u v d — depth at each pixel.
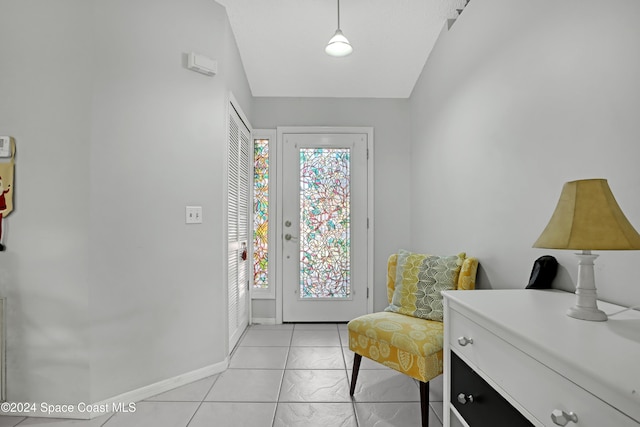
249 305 3.39
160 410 1.85
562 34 1.29
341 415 1.80
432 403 1.94
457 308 1.25
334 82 3.29
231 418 1.77
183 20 2.19
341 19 2.56
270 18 2.55
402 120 3.51
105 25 1.87
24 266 1.82
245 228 3.26
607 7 1.09
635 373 0.62
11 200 1.81
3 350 1.80
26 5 1.83
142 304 2.00
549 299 1.21
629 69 1.02
